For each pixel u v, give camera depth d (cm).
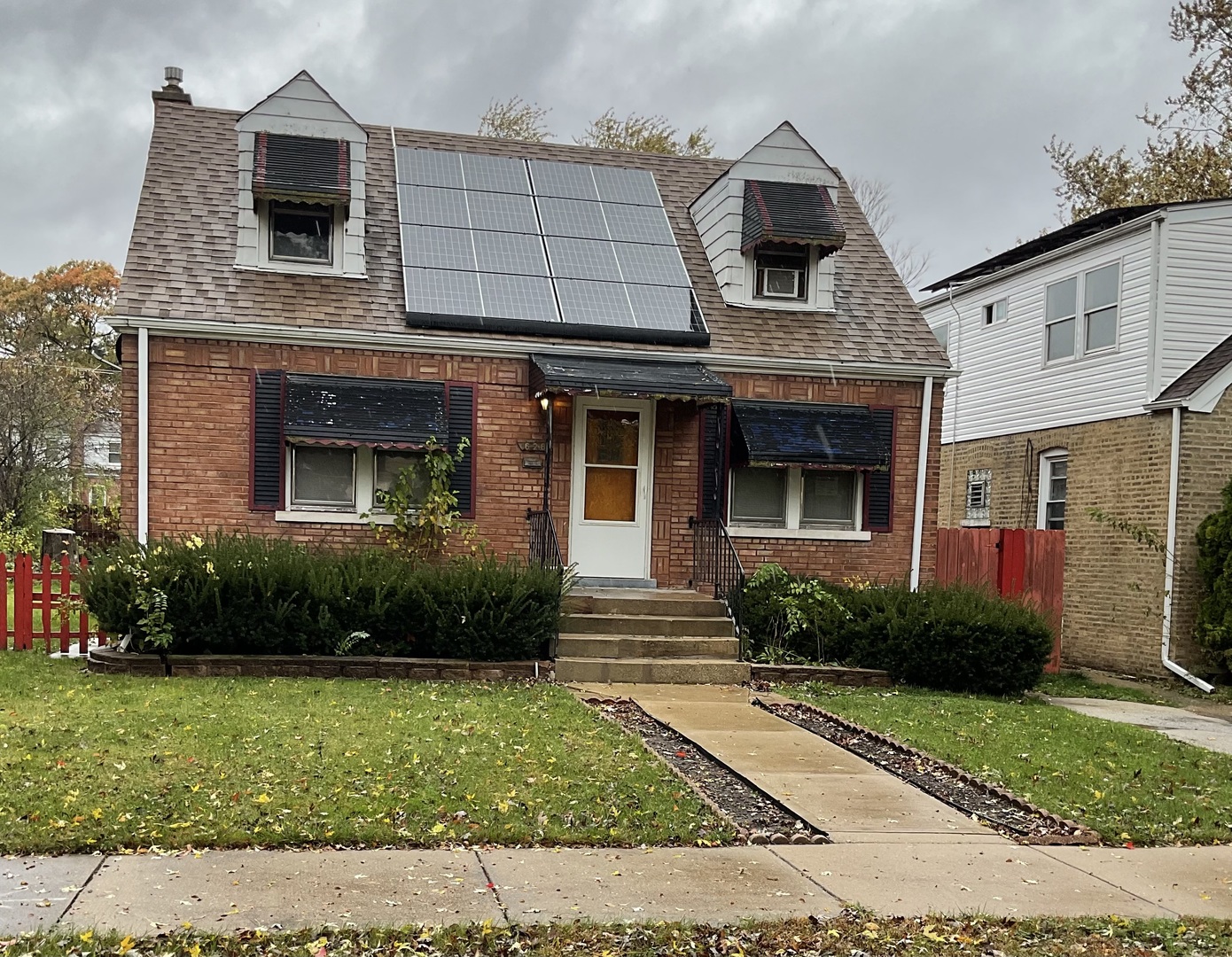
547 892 524
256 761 705
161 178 1385
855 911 521
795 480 1425
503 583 1147
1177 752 937
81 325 4262
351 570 1134
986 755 861
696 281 1491
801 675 1191
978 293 2022
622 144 3300
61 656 1147
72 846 545
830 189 1520
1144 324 1550
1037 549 1557
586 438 1370
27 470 2378
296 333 1250
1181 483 1472
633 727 930
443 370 1309
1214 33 2469
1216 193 2545
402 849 576
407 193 1484
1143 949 494
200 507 1238
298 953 439
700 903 521
